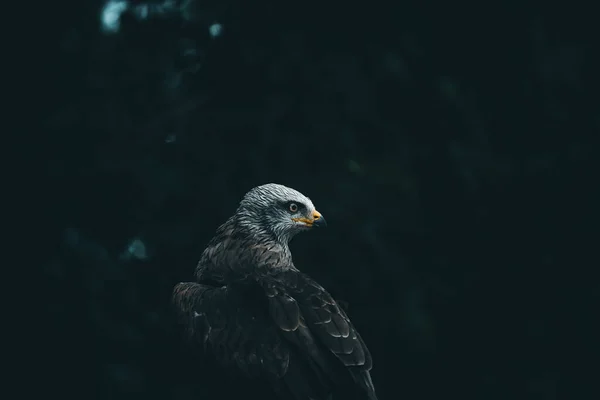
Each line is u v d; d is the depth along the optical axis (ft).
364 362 30.48
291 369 31.09
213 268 34.88
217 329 32.32
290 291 32.07
